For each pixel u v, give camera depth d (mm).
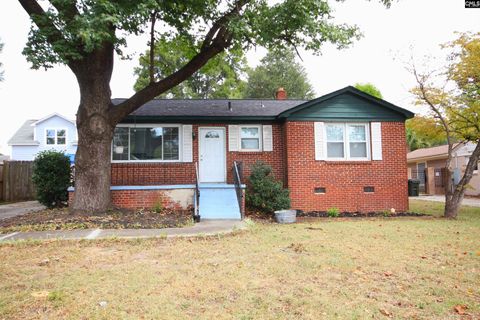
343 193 12383
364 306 3580
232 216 10039
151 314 3344
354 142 12734
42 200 11375
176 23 10953
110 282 4238
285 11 9039
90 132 9570
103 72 9703
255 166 12188
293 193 12219
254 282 4281
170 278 4406
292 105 14977
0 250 5961
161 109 13695
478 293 3973
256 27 9211
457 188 10906
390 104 12508
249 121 13188
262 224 9414
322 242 6680
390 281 4363
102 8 7293
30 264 5066
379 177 12547
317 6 8867
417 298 3814
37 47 7762
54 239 6699
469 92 11633
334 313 3400
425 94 11766
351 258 5434
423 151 26984
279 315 3348
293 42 10461
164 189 11008
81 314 3332
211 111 13578
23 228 7832
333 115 12547
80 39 7973
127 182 12523
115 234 7262
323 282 4312
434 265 5066
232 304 3607
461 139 13398
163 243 6570
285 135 12727
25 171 18062
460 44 11211
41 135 25969
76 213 9391
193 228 8133
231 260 5301
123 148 12727
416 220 10297
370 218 11000
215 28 10305
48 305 3531
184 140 12938
